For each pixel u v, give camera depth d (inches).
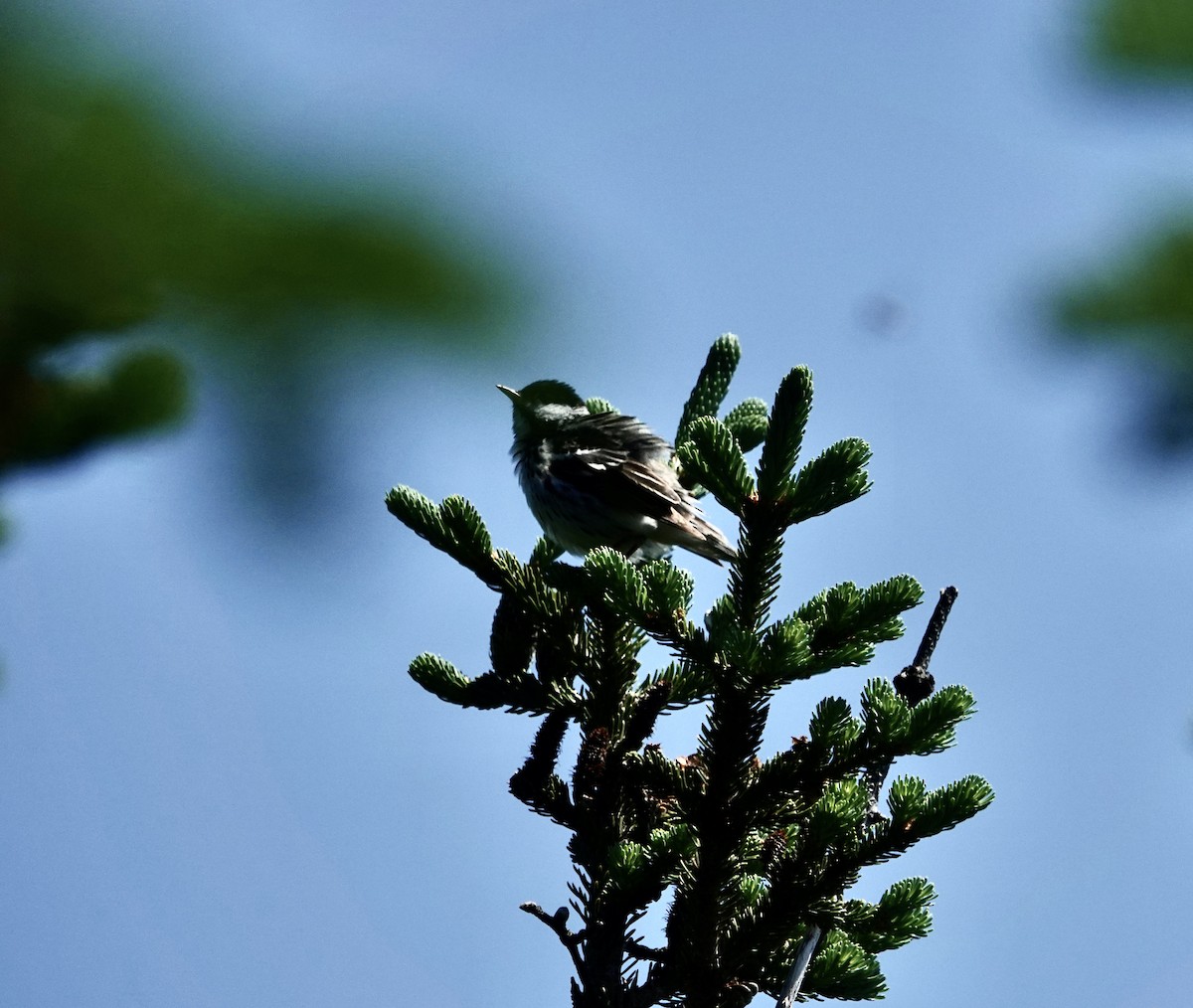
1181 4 89.4
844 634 397.7
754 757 376.5
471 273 74.7
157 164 72.6
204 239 74.0
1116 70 91.5
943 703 360.5
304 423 78.0
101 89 71.2
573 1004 381.1
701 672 431.8
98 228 73.0
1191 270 88.6
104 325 81.3
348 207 74.2
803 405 378.9
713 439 390.9
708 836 362.6
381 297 74.7
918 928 375.2
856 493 387.2
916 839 360.5
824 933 378.0
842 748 366.6
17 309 79.2
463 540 444.5
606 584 374.9
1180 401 88.8
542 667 444.8
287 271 74.3
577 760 404.2
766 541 390.0
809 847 353.7
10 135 70.8
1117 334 90.3
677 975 370.0
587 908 396.8
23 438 99.6
